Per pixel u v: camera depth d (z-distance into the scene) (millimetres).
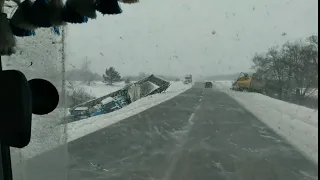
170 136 8375
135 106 13102
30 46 1708
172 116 11703
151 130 9023
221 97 16906
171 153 6613
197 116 11875
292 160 5957
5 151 1730
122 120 10094
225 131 9086
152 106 13617
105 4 1441
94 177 4746
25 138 1043
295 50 11078
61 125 1968
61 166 1949
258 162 5902
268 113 12180
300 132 8344
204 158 6266
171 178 4996
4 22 1494
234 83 17297
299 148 6820
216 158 6254
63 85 1944
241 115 12195
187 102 15391
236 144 7449
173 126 9891
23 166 1815
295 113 11023
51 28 1646
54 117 1903
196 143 7570
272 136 8234
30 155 1833
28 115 1054
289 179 4867
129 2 1475
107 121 9578
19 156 1811
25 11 1501
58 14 1500
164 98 15758
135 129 8883
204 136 8461
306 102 10734
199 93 17828
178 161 6027
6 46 1524
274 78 13109
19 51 1651
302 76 10672
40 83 1276
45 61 1791
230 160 6098
